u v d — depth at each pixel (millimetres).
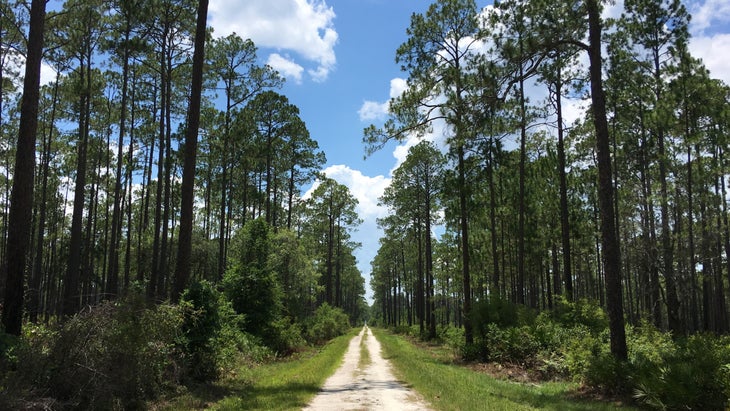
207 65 26359
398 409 8859
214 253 36531
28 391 7023
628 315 33969
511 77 14219
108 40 23188
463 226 23172
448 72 17125
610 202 12398
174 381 10461
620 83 23359
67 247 45875
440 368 16453
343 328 52969
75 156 35406
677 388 8977
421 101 19438
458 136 14836
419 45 21688
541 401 10219
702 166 23500
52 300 42375
